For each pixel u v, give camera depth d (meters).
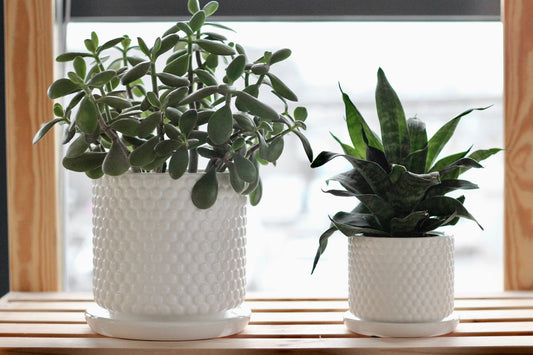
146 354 0.69
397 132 0.78
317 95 1.39
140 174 0.72
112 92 0.77
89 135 0.69
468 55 1.26
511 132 1.02
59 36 1.05
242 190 0.72
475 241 1.48
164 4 1.08
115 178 0.73
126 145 0.79
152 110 0.75
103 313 0.75
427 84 1.30
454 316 0.78
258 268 1.49
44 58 1.01
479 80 1.28
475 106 1.33
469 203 1.47
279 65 1.38
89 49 0.74
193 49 0.79
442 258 0.76
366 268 0.77
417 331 0.74
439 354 0.69
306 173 1.51
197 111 0.75
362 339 0.74
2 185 1.09
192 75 0.77
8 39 1.01
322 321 0.83
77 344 0.70
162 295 0.72
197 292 0.73
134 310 0.72
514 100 1.02
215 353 0.69
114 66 0.85
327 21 1.10
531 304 0.92
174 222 0.72
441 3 1.08
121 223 0.73
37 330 0.77
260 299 0.97
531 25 1.01
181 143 0.69
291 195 1.51
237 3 1.08
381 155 0.77
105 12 1.08
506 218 1.03
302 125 0.77
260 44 1.22
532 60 1.01
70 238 1.16
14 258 1.03
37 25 1.01
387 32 1.22
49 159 1.02
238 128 0.76
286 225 1.51
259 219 1.51
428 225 0.78
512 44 1.02
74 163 0.71
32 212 1.02
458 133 1.41
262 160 0.85
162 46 0.71
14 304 0.93
